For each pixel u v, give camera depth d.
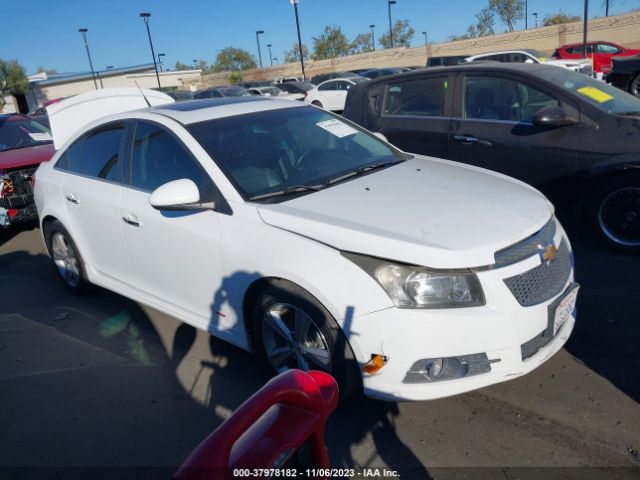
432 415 2.94
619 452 2.56
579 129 4.87
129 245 3.90
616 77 14.29
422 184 3.40
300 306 2.85
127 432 3.06
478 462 2.58
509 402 2.99
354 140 4.14
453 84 5.72
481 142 5.45
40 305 4.88
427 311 2.58
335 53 55.31
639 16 32.34
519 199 3.24
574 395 3.00
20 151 7.23
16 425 3.22
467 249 2.64
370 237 2.71
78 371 3.74
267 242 2.99
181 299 3.65
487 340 2.61
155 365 3.72
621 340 3.48
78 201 4.34
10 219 6.59
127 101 7.14
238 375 3.50
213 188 3.32
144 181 3.83
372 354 2.65
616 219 4.81
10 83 44.72
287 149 3.72
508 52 20.09
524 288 2.71
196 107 4.07
